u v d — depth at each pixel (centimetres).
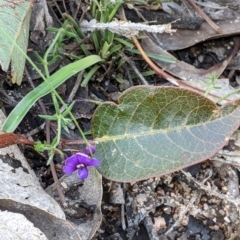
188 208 20
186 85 21
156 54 21
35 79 20
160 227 19
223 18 22
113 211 19
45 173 19
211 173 20
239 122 18
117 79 21
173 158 18
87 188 18
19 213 16
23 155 18
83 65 19
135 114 18
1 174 17
